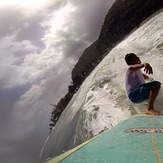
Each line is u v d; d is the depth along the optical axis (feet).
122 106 26.27
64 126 38.14
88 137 25.77
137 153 6.81
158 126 11.95
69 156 6.78
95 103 28.91
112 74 33.42
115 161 6.13
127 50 36.96
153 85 17.56
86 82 41.88
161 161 5.91
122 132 10.78
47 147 42.52
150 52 33.50
